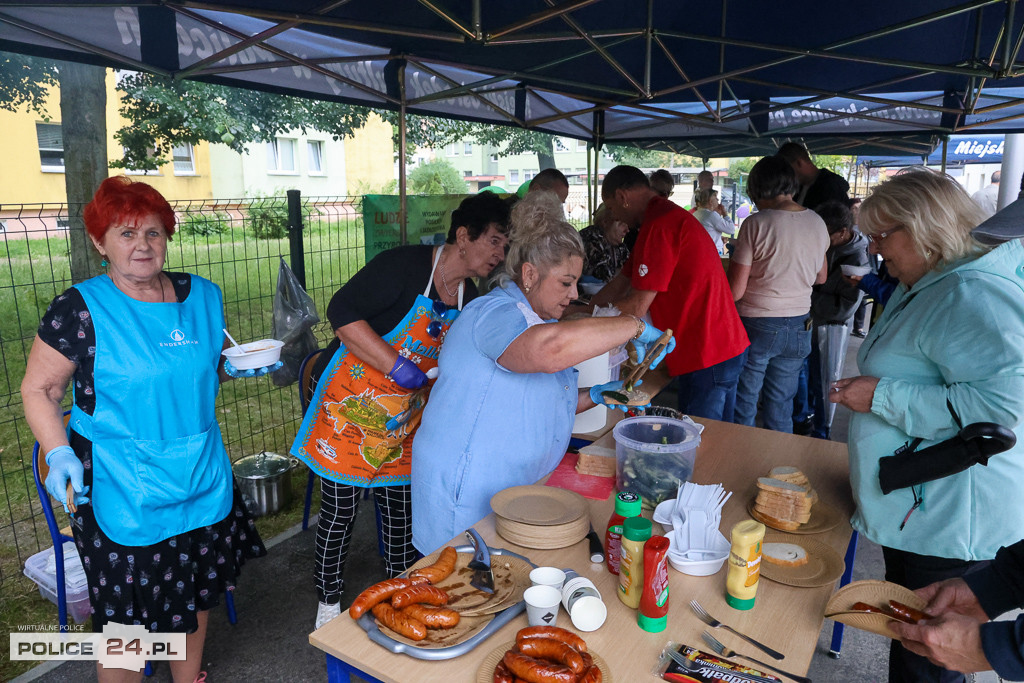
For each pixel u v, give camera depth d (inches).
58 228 150.6
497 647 53.7
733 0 153.8
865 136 287.9
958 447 65.6
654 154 1256.2
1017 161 315.3
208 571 86.3
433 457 80.9
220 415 221.6
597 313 118.6
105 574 79.0
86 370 75.4
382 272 99.0
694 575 65.8
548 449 84.2
